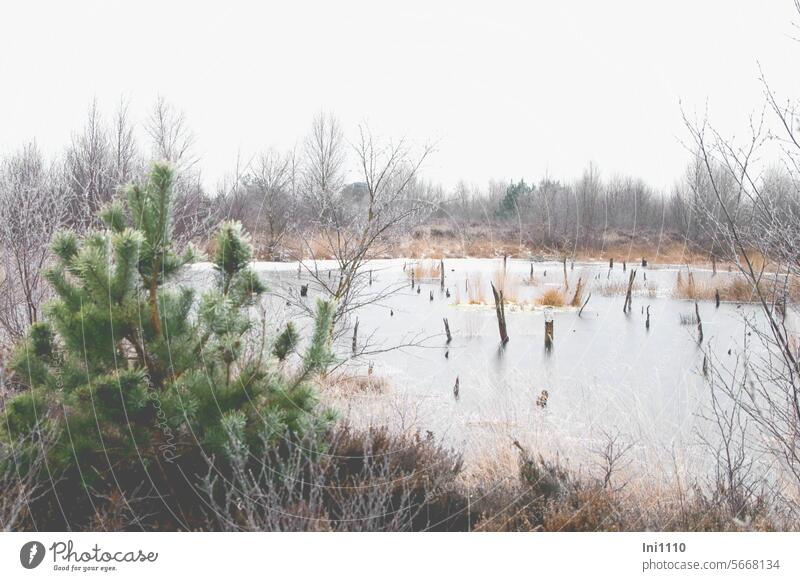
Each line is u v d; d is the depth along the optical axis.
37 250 6.34
